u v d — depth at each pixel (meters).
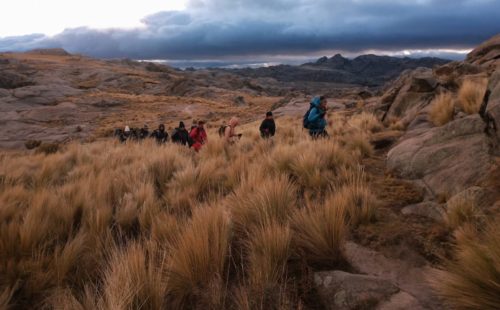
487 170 4.02
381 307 2.46
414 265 3.02
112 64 188.75
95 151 14.13
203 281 2.94
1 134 39.78
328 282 2.82
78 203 4.96
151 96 87.19
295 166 6.17
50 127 46.00
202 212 3.97
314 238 3.35
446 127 5.52
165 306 2.66
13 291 2.77
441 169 4.73
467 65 13.12
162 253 3.50
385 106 13.04
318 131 9.47
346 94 73.31
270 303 2.54
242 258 3.36
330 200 4.00
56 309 2.54
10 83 104.12
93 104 66.75
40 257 3.43
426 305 2.42
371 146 7.68
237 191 4.86
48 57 186.88
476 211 3.30
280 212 4.05
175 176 6.50
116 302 2.33
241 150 9.45
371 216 3.93
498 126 4.48
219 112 61.00
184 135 12.73
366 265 3.08
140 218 4.53
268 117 10.95
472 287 2.18
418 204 4.18
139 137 18.73
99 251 3.57
